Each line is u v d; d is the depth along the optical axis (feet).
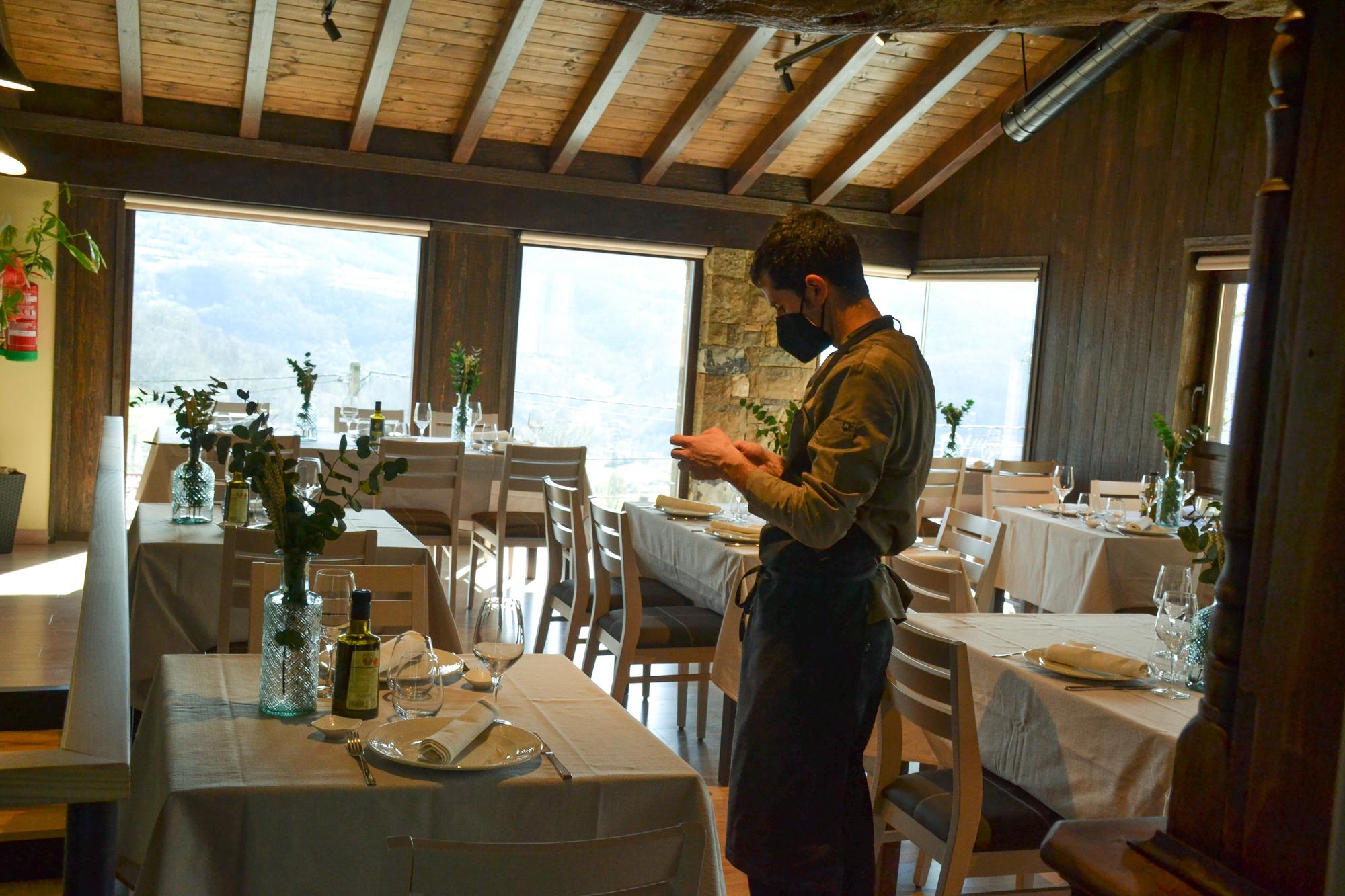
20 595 17.71
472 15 21.12
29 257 20.65
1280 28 3.30
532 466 18.38
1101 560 15.52
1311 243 3.13
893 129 25.43
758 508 5.99
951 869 7.27
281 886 5.12
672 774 5.68
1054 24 6.08
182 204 22.98
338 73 22.36
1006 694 8.14
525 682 7.07
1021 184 26.48
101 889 4.04
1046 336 25.85
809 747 6.16
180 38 20.85
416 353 25.40
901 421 6.01
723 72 22.77
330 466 6.16
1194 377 22.59
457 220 25.02
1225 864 3.36
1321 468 3.06
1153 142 23.15
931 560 12.74
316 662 6.19
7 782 3.81
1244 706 3.33
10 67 12.17
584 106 23.57
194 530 11.51
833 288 6.40
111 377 22.76
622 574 12.30
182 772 5.19
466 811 5.33
